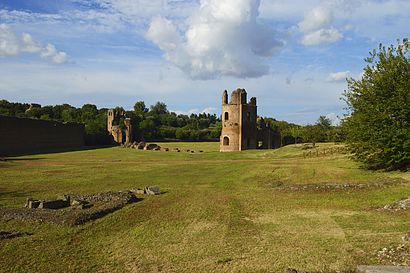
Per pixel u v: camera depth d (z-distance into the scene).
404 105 28.12
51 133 88.00
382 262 11.21
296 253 12.51
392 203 18.75
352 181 27.09
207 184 30.86
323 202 21.09
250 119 79.62
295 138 93.75
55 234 15.06
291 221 17.02
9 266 11.65
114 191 25.28
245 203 21.62
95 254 12.84
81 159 57.59
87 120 138.38
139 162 52.50
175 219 17.80
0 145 68.12
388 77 29.69
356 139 31.03
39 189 27.83
